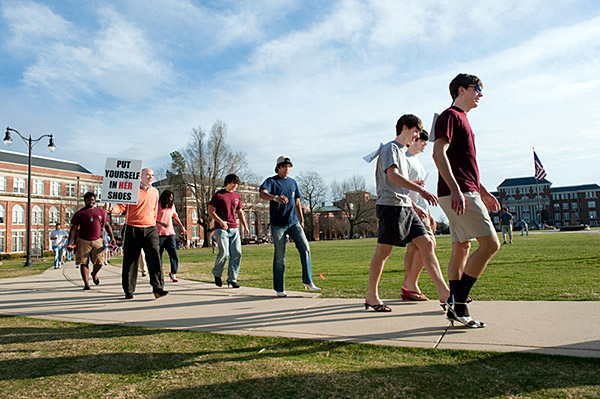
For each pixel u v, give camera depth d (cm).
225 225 627
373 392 195
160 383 219
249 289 593
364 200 7956
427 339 277
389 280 640
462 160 313
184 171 5178
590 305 356
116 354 276
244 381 217
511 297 429
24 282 852
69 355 276
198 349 282
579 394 179
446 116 309
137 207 547
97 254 690
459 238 312
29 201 2109
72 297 582
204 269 1045
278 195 519
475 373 212
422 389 195
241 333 321
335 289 554
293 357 256
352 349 266
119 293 615
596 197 11800
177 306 470
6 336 338
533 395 181
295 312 397
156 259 538
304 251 541
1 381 228
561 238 2147
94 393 208
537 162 4503
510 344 254
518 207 11688
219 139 4897
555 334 269
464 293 308
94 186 6956
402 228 380
